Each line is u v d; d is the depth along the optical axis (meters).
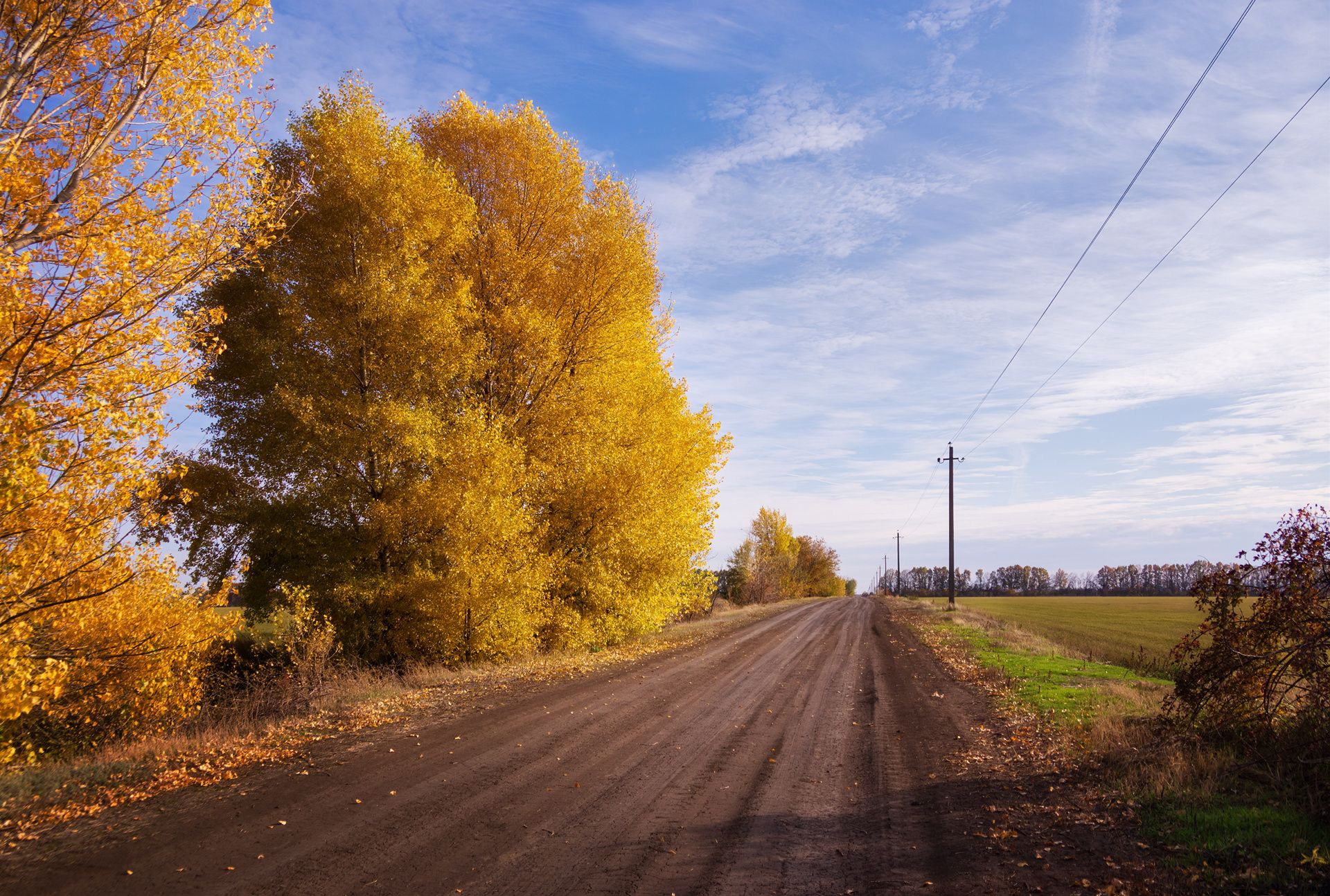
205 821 5.90
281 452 15.75
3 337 7.64
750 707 11.65
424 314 15.79
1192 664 7.84
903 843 5.67
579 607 20.64
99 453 8.12
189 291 8.84
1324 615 6.95
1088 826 5.89
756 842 5.70
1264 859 4.97
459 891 4.71
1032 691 12.77
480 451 15.98
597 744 8.80
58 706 9.28
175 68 8.66
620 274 19.81
